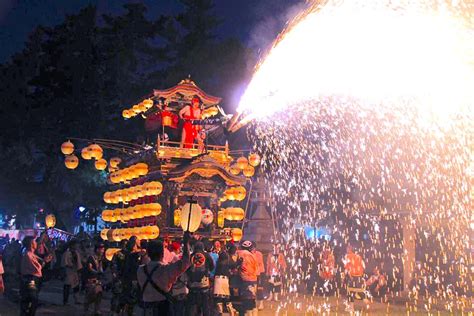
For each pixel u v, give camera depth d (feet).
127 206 59.93
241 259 43.27
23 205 146.61
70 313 52.26
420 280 78.48
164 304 23.71
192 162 51.83
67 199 133.18
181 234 51.39
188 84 54.85
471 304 64.28
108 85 125.18
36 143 130.93
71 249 60.54
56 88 123.85
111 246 62.69
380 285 75.10
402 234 80.02
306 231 94.07
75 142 124.16
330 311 56.75
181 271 23.86
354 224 87.25
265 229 68.54
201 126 55.88
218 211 54.44
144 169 53.83
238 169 58.75
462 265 77.41
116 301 45.68
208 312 40.22
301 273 88.02
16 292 63.72
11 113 127.75
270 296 66.64
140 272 23.99
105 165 61.36
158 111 56.34
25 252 42.70
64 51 122.93
